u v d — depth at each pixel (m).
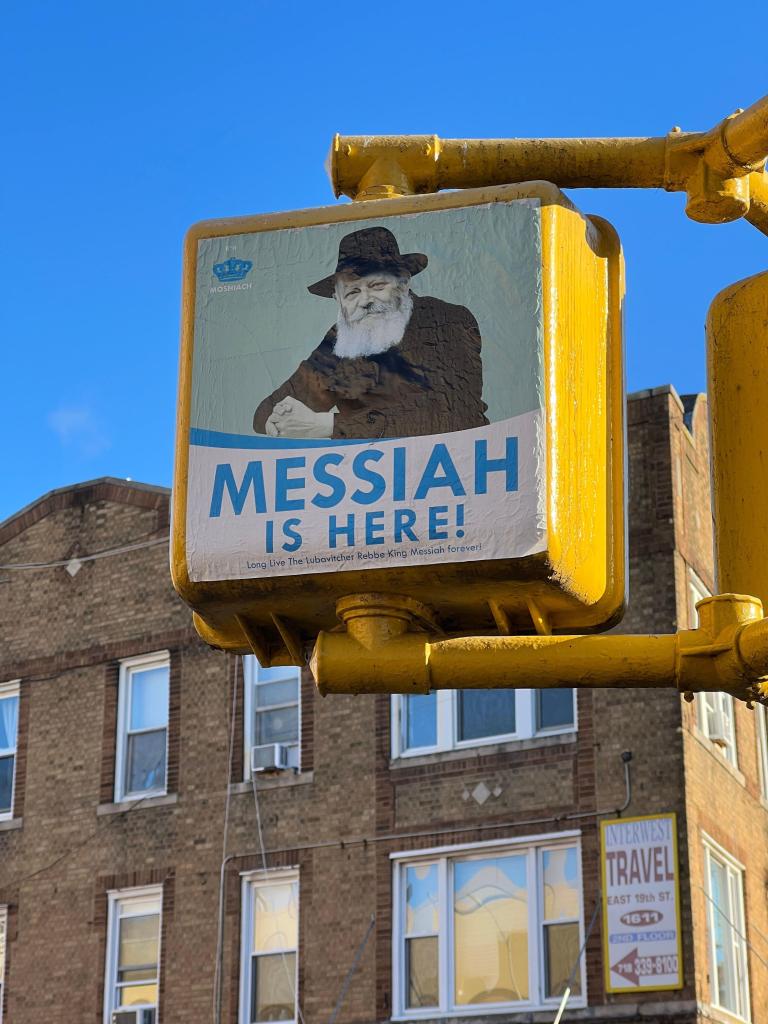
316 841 23.11
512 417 3.95
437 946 21.80
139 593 26.08
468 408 3.99
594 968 20.62
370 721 23.36
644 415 22.80
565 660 3.99
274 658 4.41
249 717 24.39
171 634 25.48
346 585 3.99
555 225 4.09
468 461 3.95
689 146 4.50
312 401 4.10
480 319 4.05
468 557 3.89
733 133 4.40
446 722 22.81
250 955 23.11
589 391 4.14
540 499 3.88
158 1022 23.33
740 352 4.63
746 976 21.81
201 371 4.20
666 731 21.27
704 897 20.83
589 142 4.55
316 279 4.20
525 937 21.30
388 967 21.97
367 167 4.61
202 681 24.97
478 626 4.23
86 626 26.41
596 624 4.14
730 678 3.95
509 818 21.80
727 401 4.62
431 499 3.95
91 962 24.23
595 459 4.12
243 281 4.24
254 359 4.18
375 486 3.99
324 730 23.66
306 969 22.52
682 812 20.78
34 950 24.81
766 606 4.39
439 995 21.55
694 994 20.02
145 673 25.72
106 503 26.98
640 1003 20.23
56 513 27.45
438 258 4.12
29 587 27.22
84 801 25.28
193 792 24.38
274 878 23.33
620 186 4.59
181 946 23.55
